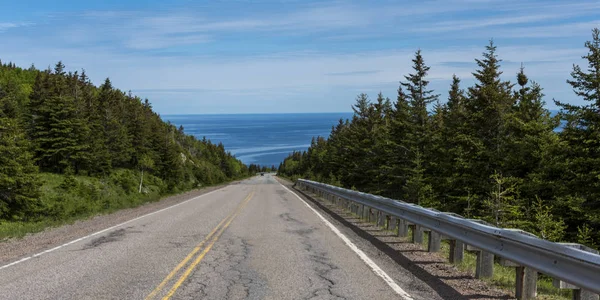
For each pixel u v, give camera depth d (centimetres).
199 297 602
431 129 3788
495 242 666
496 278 721
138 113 7500
